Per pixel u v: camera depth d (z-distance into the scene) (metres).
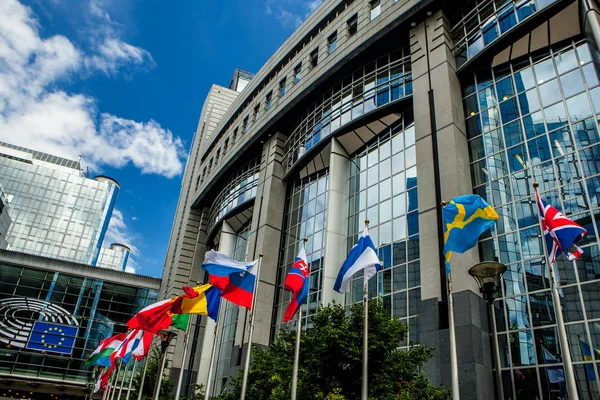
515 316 18.30
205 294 18.42
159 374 19.19
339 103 32.28
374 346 14.58
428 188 22.44
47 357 49.00
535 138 20.72
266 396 18.77
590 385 15.44
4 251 51.94
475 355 17.33
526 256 18.91
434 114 24.03
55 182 128.38
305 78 35.75
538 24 22.00
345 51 31.81
